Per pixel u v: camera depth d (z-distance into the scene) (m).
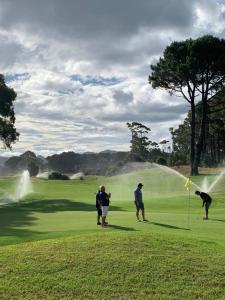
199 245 15.06
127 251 14.05
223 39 59.47
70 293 11.85
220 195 42.97
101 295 11.77
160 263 13.34
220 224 21.03
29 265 13.17
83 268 13.00
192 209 32.47
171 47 60.81
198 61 58.06
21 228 19.34
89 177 83.56
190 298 11.73
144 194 51.94
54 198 47.50
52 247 14.47
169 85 63.41
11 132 51.44
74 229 18.31
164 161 90.69
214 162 110.19
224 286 12.37
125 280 12.44
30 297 11.66
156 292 11.95
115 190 57.59
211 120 95.94
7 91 49.69
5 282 12.30
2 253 14.09
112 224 20.05
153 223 20.73
